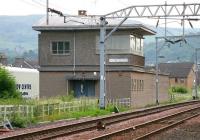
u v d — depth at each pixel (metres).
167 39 57.09
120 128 25.05
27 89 51.41
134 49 54.50
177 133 22.38
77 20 53.72
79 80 53.03
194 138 20.45
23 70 50.69
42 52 53.75
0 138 17.95
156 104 58.81
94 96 52.62
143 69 59.06
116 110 41.12
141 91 56.91
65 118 32.88
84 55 52.88
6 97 38.59
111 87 51.97
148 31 55.19
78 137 20.30
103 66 40.19
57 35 53.53
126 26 51.50
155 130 22.08
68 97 43.69
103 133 22.17
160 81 68.25
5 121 25.52
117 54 52.12
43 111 31.86
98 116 35.38
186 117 33.06
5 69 41.59
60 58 53.38
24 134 19.84
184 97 86.12
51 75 53.38
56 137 20.19
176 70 138.88
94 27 51.78
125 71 51.72
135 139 18.19
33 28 53.25
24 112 29.38
